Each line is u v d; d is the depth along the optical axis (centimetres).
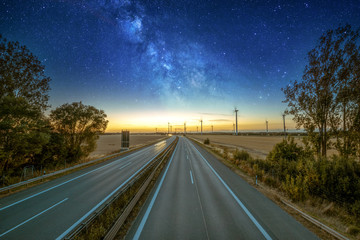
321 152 1348
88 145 2608
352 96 1150
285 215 735
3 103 1416
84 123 2425
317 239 568
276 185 1167
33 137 1572
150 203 859
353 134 1127
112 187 1171
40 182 1289
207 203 861
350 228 629
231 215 733
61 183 1266
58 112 2236
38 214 775
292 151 1472
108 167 1856
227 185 1172
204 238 569
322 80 1290
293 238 573
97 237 543
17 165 1596
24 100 1536
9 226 671
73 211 807
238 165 1888
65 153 2208
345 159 997
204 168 1747
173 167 1797
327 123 1291
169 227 636
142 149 3856
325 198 912
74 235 534
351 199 826
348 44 1187
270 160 1606
